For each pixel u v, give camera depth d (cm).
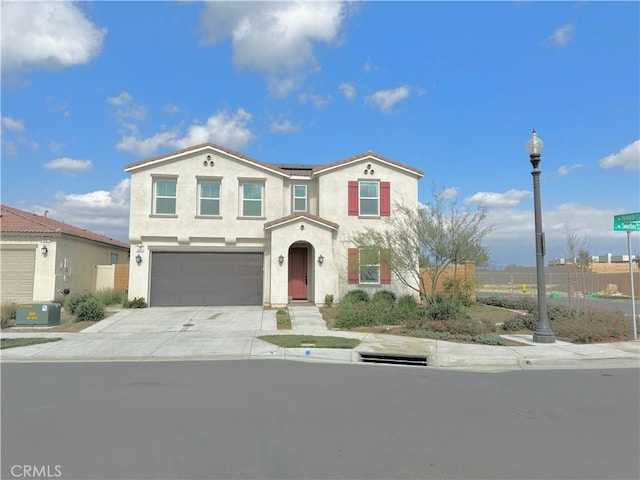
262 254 2181
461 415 633
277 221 2050
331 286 2072
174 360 1102
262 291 2158
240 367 1000
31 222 2208
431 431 564
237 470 447
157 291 2092
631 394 762
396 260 1895
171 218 2106
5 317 1636
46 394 746
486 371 986
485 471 448
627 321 1498
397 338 1350
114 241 3019
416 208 2200
